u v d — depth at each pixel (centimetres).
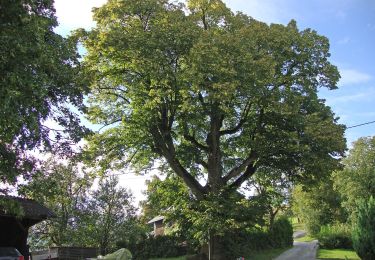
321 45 2958
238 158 3278
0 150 1380
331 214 6644
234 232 2700
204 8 2881
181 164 3117
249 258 3178
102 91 3000
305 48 2900
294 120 2730
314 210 6700
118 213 3850
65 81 1556
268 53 2767
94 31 2711
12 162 1405
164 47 2492
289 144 2694
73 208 3738
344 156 2856
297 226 9781
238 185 3072
